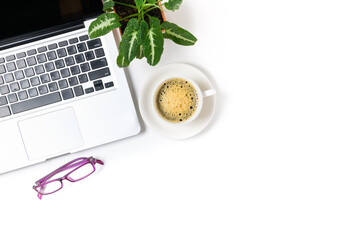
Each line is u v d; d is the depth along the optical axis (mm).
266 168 753
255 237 756
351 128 758
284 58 751
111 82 686
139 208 741
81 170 737
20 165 693
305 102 757
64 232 738
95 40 680
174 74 693
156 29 569
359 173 758
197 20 736
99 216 739
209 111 695
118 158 734
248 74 747
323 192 763
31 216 735
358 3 745
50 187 739
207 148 743
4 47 670
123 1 663
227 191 749
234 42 742
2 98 680
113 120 693
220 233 751
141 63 723
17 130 688
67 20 668
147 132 732
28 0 640
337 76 757
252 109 749
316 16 750
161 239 745
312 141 759
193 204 746
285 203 759
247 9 740
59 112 686
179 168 741
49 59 678
